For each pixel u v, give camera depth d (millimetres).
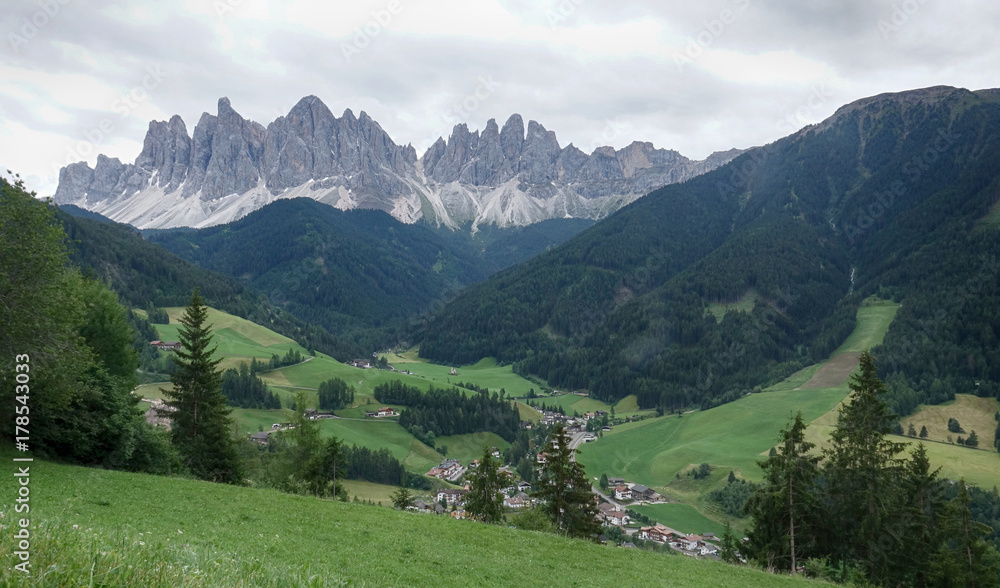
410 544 27469
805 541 46219
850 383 48938
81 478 29500
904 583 43688
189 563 9148
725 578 32219
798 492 45375
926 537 45094
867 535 44156
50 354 31547
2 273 29547
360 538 27094
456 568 24344
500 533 34469
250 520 27219
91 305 48531
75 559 7531
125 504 25766
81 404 37000
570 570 28172
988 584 40875
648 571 30656
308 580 10188
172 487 31969
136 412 44531
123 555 8367
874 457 46219
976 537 42312
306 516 30500
